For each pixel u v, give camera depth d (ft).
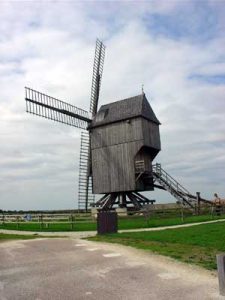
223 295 33.27
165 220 116.06
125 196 151.74
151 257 51.24
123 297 33.24
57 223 118.42
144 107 148.25
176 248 58.13
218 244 59.67
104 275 41.42
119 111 151.64
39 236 88.89
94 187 153.28
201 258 49.52
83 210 154.51
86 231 97.25
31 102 145.48
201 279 38.81
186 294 33.73
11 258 54.08
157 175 150.00
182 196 145.59
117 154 148.77
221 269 33.65
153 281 38.37
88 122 161.17
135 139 145.07
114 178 148.56
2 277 42.24
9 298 33.99
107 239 73.61
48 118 151.02
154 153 153.99
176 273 41.52
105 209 146.82
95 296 33.78
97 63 173.27
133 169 144.46
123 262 48.24
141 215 131.64
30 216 133.90
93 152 155.43
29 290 36.35
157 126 154.92
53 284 38.24
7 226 122.83
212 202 150.10
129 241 68.64
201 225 90.89
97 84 170.30
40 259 52.29
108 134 152.15
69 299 33.14
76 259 51.39
